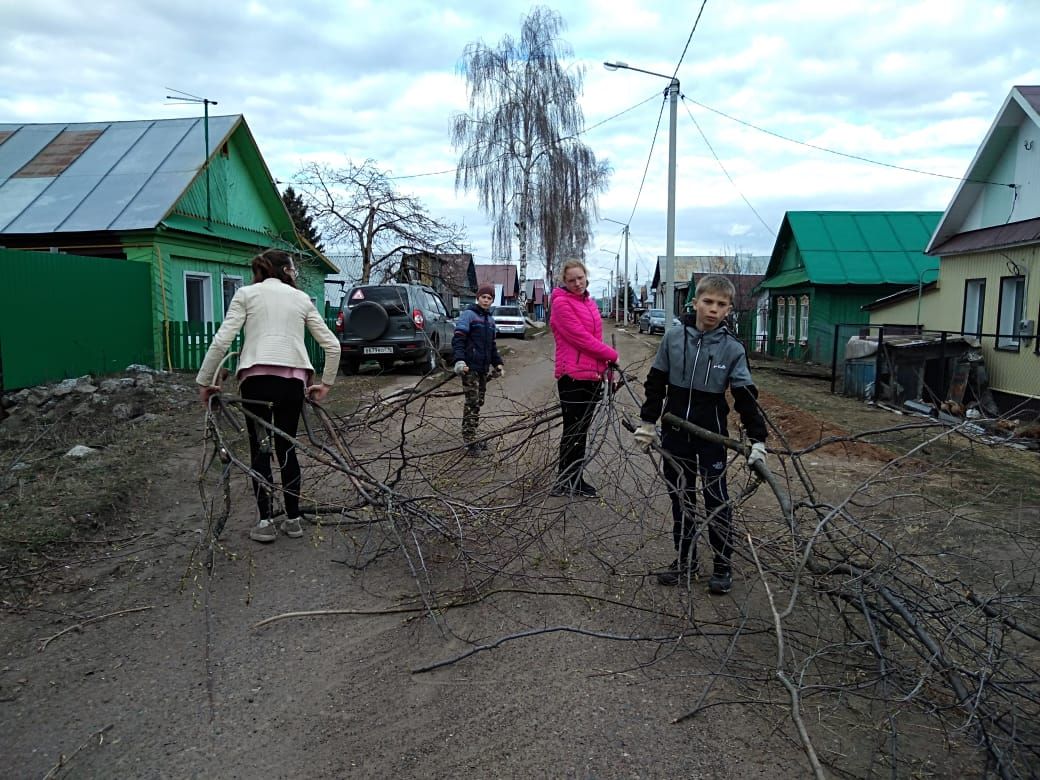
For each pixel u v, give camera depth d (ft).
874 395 42.86
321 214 79.87
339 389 39.88
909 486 21.22
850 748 8.95
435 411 32.76
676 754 8.79
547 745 8.95
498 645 11.29
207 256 49.88
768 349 90.02
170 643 11.46
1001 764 7.85
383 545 15.25
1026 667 9.55
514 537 14.49
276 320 15.08
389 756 8.76
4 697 9.93
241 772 8.46
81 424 27.53
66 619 12.19
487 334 22.95
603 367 17.17
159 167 48.60
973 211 47.34
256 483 14.99
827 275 70.18
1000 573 14.29
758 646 11.40
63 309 35.81
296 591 13.32
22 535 15.05
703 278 12.93
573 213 118.01
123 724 9.36
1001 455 26.35
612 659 11.02
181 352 44.21
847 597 10.53
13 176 48.19
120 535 16.01
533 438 18.22
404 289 50.01
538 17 116.67
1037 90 40.24
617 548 15.42
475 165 116.88
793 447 27.76
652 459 12.99
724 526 12.32
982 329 44.98
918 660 10.92
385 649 11.32
